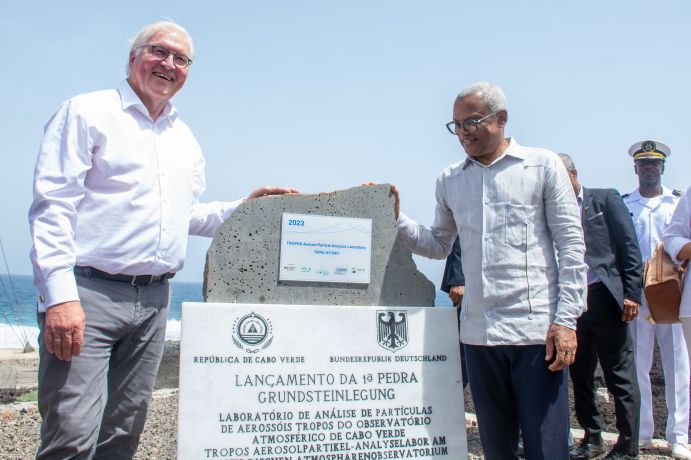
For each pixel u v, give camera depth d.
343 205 3.76
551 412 3.27
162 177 3.32
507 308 3.34
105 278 3.15
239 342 3.35
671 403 5.52
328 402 3.40
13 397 8.09
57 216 2.99
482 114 3.39
